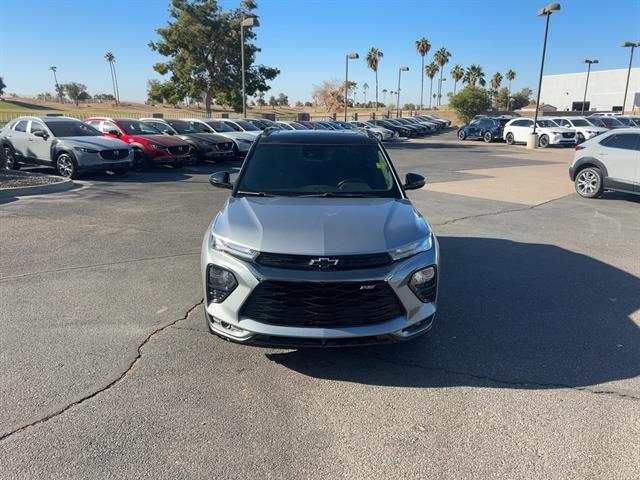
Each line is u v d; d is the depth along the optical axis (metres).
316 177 4.78
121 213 9.12
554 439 3.03
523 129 31.20
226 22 35.91
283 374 3.74
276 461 2.80
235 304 3.50
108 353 3.97
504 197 11.89
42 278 5.64
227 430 3.07
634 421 3.21
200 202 10.34
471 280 5.87
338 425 3.14
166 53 36.50
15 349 4.00
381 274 3.44
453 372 3.80
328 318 3.42
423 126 45.31
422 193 12.36
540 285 5.72
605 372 3.82
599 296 5.40
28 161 14.17
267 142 5.20
